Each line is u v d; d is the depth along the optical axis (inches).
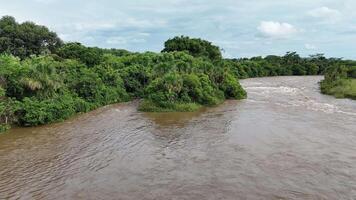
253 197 687.1
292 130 1183.6
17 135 1222.9
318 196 683.4
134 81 2223.2
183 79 1779.0
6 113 1317.7
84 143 1103.6
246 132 1176.2
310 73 4854.8
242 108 1668.3
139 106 1760.6
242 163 876.6
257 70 4407.0
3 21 2583.7
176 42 3287.4
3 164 927.0
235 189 726.5
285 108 1638.8
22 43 2517.2
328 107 1644.9
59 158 964.6
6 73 1428.4
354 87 2130.9
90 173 846.5
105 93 1923.0
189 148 1020.5
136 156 964.6
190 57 2551.7
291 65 4886.8
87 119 1481.3
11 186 784.9
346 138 1069.8
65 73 1813.5
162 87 1731.1
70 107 1537.9
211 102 1780.3
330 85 2356.1
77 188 761.6
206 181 772.6
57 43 2802.7
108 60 2502.5
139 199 697.0
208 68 2100.1
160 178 800.3
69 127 1328.7
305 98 2003.0
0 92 1314.0
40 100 1461.6
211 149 1002.1
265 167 843.4
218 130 1220.5
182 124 1338.6
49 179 818.2
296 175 788.6
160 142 1093.8
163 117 1492.4
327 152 940.6
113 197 710.5
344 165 842.2
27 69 1472.7
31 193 745.6
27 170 879.7
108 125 1352.1
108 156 970.7
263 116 1445.6
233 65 4074.8
